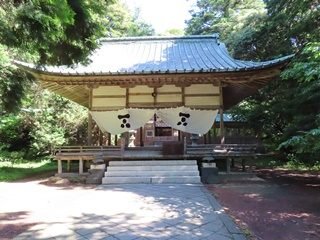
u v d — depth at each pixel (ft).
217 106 31.81
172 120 32.19
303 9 33.12
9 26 10.39
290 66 27.84
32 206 16.24
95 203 16.81
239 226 12.69
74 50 14.99
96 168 25.75
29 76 23.34
